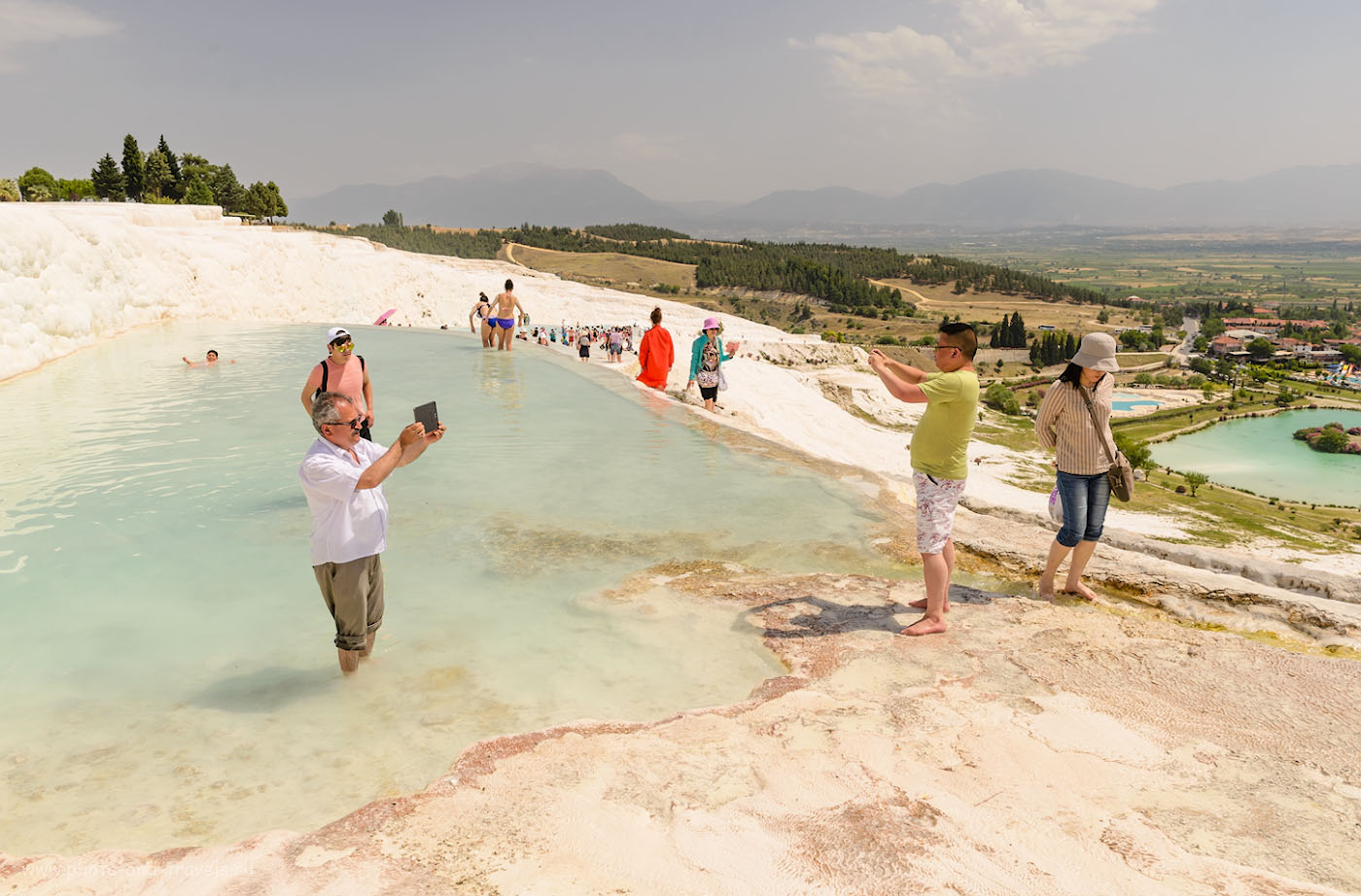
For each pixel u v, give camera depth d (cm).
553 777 349
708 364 1416
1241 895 258
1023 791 333
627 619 552
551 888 274
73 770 367
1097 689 433
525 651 502
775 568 659
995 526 777
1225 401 18000
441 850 297
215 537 698
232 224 4591
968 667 466
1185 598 594
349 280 3759
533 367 1797
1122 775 345
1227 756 359
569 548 695
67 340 1855
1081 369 552
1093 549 588
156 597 575
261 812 336
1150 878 270
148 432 1097
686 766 359
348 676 465
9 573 613
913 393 488
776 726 396
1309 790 329
